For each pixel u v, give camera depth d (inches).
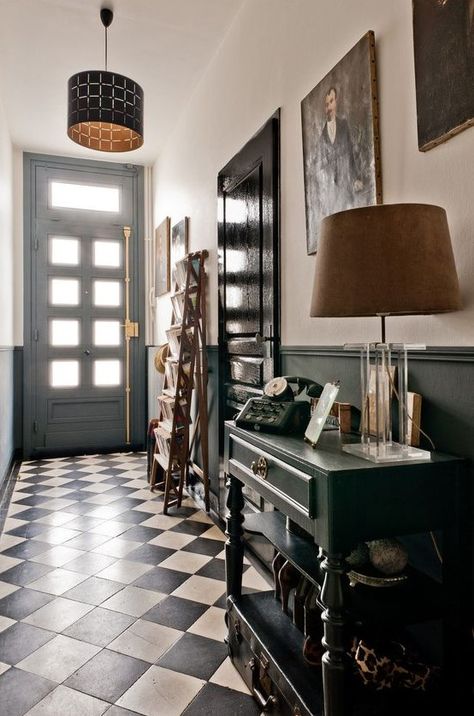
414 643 59.4
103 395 218.8
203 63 142.3
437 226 44.1
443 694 49.0
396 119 61.8
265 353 98.8
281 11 95.0
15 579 96.4
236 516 72.4
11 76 149.3
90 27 126.3
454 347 51.8
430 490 46.6
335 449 51.9
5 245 174.6
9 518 131.1
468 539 48.2
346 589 44.2
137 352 224.2
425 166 57.1
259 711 61.4
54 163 211.6
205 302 143.7
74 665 70.2
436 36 53.8
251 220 106.7
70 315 214.2
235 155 116.3
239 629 67.8
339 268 45.5
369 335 67.6
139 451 223.3
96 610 85.0
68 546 112.5
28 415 206.8
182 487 138.3
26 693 64.4
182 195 172.9
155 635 77.7
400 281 42.6
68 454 213.0
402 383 52.1
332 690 43.6
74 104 108.9
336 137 73.4
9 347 183.6
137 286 224.5
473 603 48.4
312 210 80.9
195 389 149.6
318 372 80.5
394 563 51.5
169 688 65.6
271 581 92.8
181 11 119.1
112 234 220.8
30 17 122.5
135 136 123.6
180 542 114.9
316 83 81.7
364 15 68.5
